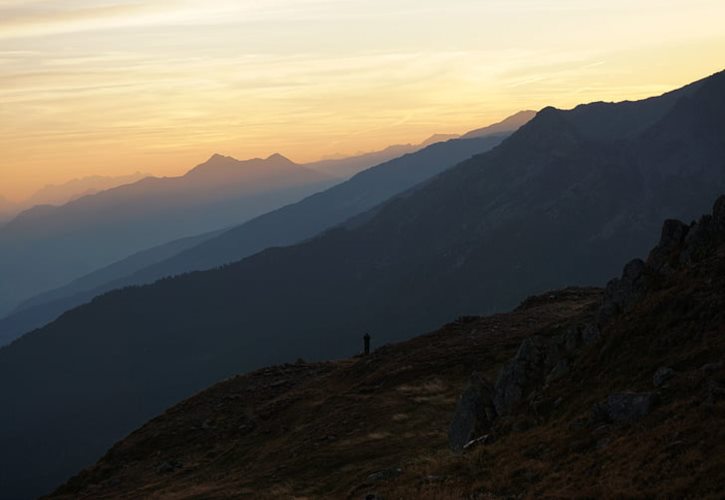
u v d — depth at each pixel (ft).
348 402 167.53
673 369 79.20
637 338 90.99
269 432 168.86
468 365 170.71
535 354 109.81
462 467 85.10
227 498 120.26
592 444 74.02
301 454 137.28
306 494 108.37
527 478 72.43
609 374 88.99
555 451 76.48
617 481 61.46
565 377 97.91
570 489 64.69
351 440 136.56
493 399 109.19
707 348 78.89
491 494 70.69
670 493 55.88
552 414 90.58
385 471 100.12
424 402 151.23
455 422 110.73
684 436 63.98
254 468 141.90
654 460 62.34
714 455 58.34
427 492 76.54
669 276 101.45
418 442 124.47
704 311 85.66
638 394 76.02
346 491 99.96
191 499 127.24
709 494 52.90
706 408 66.28
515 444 85.30
